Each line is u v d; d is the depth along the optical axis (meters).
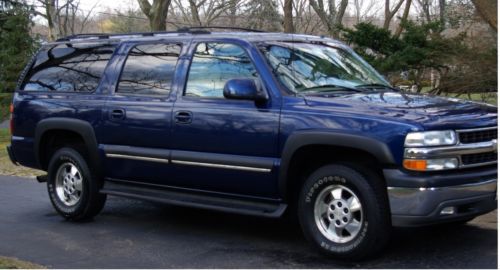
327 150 5.42
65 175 7.49
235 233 6.64
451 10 18.19
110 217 7.62
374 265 5.26
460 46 13.81
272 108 5.63
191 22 30.25
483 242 5.87
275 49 6.10
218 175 5.96
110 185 7.05
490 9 11.14
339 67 6.37
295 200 5.75
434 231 6.29
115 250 6.16
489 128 5.24
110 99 6.89
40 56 7.96
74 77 7.41
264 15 27.47
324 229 5.45
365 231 5.13
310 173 5.65
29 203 8.70
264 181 5.66
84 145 7.30
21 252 6.17
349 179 5.20
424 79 15.16
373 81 6.46
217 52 6.23
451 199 4.93
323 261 5.47
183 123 6.16
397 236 6.14
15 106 7.89
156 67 6.66
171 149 6.29
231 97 5.66
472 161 5.11
